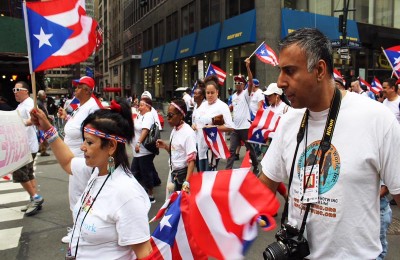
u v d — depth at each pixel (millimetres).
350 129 1685
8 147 3424
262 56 9570
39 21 3256
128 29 52000
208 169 6102
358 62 24000
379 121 1665
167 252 2127
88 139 2111
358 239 1657
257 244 4551
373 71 24969
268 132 6309
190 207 2121
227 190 2051
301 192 1783
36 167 9930
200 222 2080
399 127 1679
